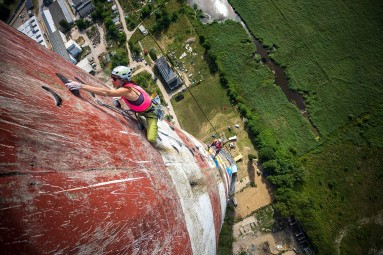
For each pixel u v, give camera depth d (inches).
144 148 291.0
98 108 263.7
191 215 347.3
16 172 141.5
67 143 185.0
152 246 239.0
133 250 213.6
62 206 158.6
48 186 155.3
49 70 257.9
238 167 1187.3
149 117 319.9
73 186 171.5
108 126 248.4
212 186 557.0
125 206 209.5
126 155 244.5
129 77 288.2
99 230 180.1
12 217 130.1
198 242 358.3
